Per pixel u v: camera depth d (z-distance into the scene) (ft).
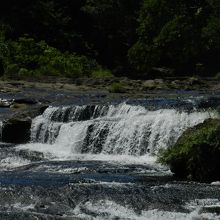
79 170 80.89
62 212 56.75
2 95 159.12
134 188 64.95
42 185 66.95
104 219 54.70
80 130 107.04
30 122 117.60
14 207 58.08
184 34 263.90
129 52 273.13
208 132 75.77
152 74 275.80
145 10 271.49
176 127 98.43
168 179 73.36
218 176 72.95
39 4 290.56
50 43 284.41
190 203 59.26
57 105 123.75
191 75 285.84
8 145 109.91
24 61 236.43
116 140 103.04
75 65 245.24
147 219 55.21
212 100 113.70
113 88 171.22
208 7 264.11
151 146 99.55
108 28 314.76
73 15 312.71
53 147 110.11
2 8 289.12
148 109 106.63
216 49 284.82
